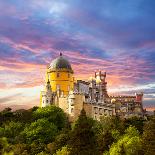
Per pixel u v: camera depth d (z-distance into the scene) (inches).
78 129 4151.1
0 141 5895.7
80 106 7608.3
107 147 4694.9
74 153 4067.4
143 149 4180.6
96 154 4092.0
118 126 5777.6
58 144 5329.7
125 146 4436.5
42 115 7234.3
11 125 6815.9
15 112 7583.7
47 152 5324.8
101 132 5349.4
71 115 7554.1
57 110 7377.0
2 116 7308.1
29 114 7342.5
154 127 4222.4
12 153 5383.9
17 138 6304.1
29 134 6318.9
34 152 5423.2
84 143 4072.3
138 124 6186.0
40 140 6181.1
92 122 6309.1
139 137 4891.7
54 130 6633.9
